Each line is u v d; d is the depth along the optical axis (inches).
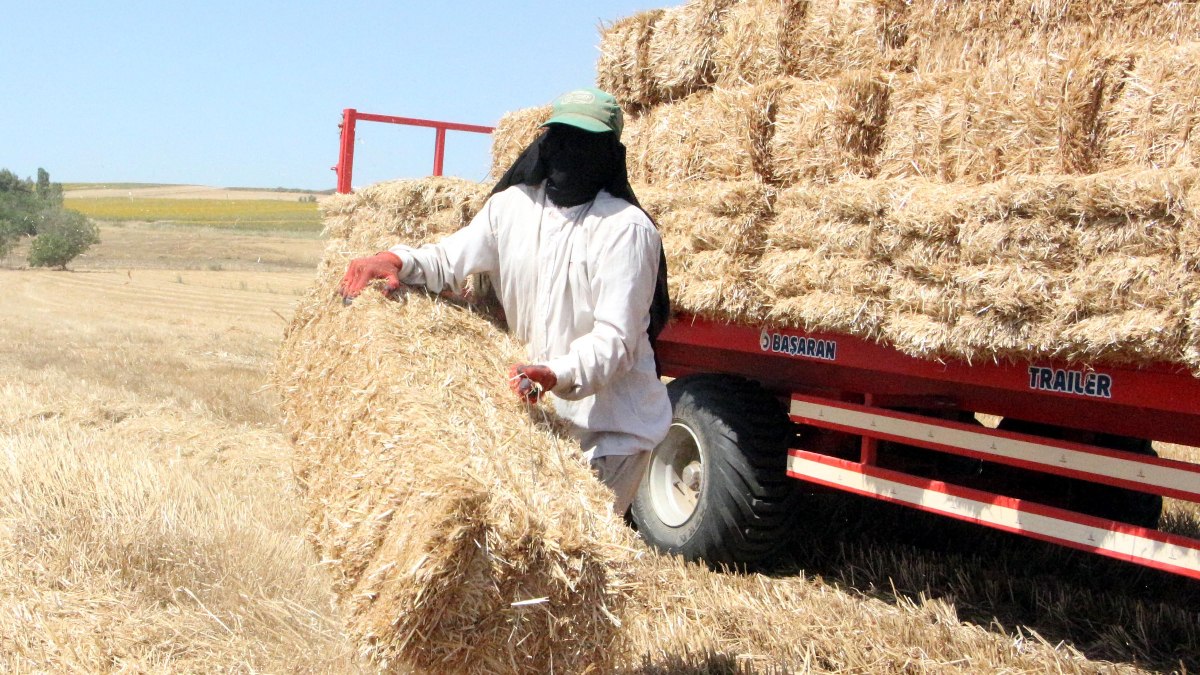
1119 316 140.6
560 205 123.7
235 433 319.0
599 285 121.3
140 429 320.5
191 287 1414.9
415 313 129.5
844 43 198.1
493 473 102.3
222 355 574.9
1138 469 156.9
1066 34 170.7
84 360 518.9
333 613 161.6
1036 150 161.3
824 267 179.6
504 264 128.6
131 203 4598.9
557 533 96.8
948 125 173.8
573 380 116.1
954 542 244.2
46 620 152.3
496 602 95.3
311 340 148.9
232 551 184.9
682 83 227.5
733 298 195.9
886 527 253.6
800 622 179.2
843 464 202.4
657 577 188.5
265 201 4859.7
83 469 221.8
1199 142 144.0
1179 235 134.5
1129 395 149.6
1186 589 209.2
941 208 159.3
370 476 111.0
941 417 197.8
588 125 118.7
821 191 180.4
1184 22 159.6
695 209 204.8
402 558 96.7
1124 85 153.2
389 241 233.6
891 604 198.8
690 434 219.5
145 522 188.5
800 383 213.6
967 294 156.7
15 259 2485.2
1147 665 169.8
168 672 140.2
